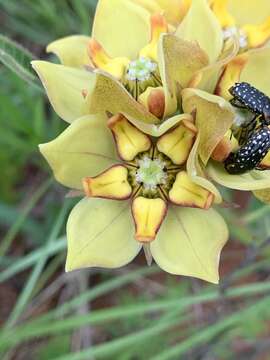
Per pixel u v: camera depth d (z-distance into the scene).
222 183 0.10
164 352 0.16
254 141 0.10
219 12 0.11
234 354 0.18
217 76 0.10
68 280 0.18
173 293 0.18
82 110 0.10
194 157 0.10
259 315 0.17
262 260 0.16
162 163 0.10
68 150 0.10
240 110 0.11
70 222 0.10
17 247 0.19
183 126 0.10
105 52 0.11
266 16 0.12
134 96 0.11
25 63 0.12
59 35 0.19
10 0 0.19
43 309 0.19
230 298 0.18
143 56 0.11
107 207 0.11
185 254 0.10
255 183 0.10
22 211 0.19
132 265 0.19
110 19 0.11
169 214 0.11
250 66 0.11
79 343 0.18
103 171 0.10
